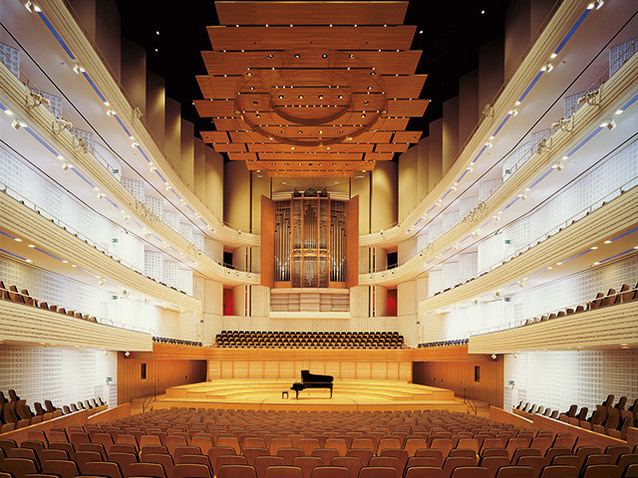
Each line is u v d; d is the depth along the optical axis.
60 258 13.10
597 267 13.97
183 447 6.21
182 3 17.22
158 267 22.89
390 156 19.12
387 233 27.56
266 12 11.68
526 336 14.73
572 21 10.67
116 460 5.61
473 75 19.92
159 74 21.42
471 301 20.72
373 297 28.64
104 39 15.50
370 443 7.26
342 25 12.14
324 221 28.42
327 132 17.16
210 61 13.36
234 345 26.16
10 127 11.28
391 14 11.77
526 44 14.98
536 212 17.38
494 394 20.55
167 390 20.12
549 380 16.42
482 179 19.58
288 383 23.45
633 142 11.94
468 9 17.53
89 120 15.23
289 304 28.66
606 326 10.49
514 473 4.82
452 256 23.11
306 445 7.20
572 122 12.07
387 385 23.25
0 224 10.13
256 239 28.66
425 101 15.13
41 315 11.54
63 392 15.66
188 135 23.59
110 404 18.81
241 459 5.49
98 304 18.41
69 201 16.11
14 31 10.98
